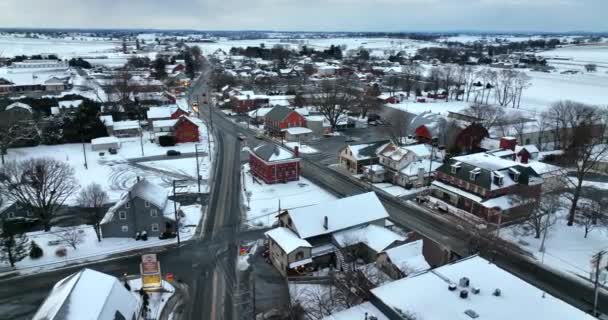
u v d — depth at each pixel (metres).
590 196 63.09
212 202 68.81
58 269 49.59
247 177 80.44
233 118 131.88
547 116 111.12
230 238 57.44
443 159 89.81
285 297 44.72
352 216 54.22
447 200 68.44
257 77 197.38
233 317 41.50
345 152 86.50
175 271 49.50
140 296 44.19
